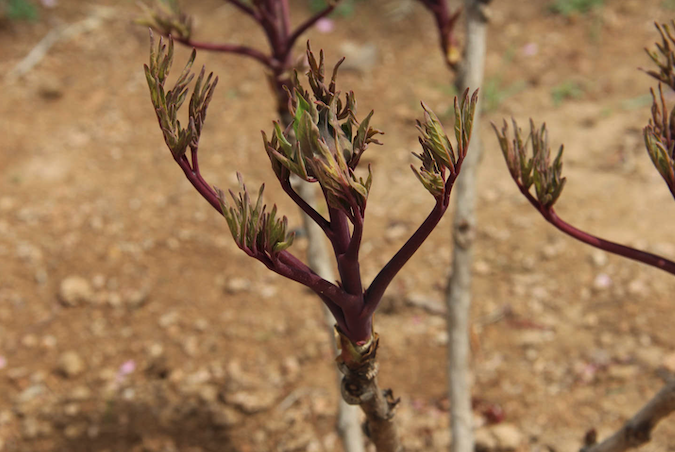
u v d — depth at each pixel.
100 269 3.68
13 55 5.31
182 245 3.83
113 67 5.25
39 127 4.70
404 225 3.87
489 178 4.12
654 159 1.11
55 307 3.49
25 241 3.86
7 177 4.30
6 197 4.15
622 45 5.02
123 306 3.48
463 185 2.06
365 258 3.68
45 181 4.28
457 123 0.83
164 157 4.48
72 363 3.15
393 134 4.57
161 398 3.03
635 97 4.52
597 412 2.77
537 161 1.18
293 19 5.63
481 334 3.20
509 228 3.73
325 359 3.17
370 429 1.38
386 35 5.46
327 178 0.83
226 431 2.88
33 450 2.84
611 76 4.74
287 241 0.90
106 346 3.29
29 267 3.70
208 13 5.74
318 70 0.87
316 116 0.84
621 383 2.87
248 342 3.26
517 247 3.61
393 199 4.07
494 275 3.49
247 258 3.73
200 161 4.43
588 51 5.03
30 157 4.45
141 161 4.45
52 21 5.63
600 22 5.27
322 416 2.91
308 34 5.49
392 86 4.98
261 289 3.55
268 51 5.30
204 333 3.32
